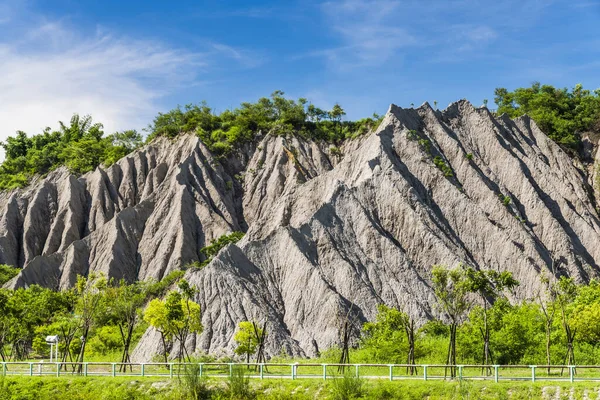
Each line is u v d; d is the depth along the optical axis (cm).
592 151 12788
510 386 4350
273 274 8538
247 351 6438
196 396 4709
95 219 12838
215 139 13838
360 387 4497
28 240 12600
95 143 15275
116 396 4906
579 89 14375
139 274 11425
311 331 7700
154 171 13312
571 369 4441
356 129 14088
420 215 9519
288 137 13625
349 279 8288
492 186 10625
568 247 9656
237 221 12425
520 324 6531
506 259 9188
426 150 10644
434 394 4391
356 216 9262
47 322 8331
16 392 5156
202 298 7794
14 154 17288
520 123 12425
